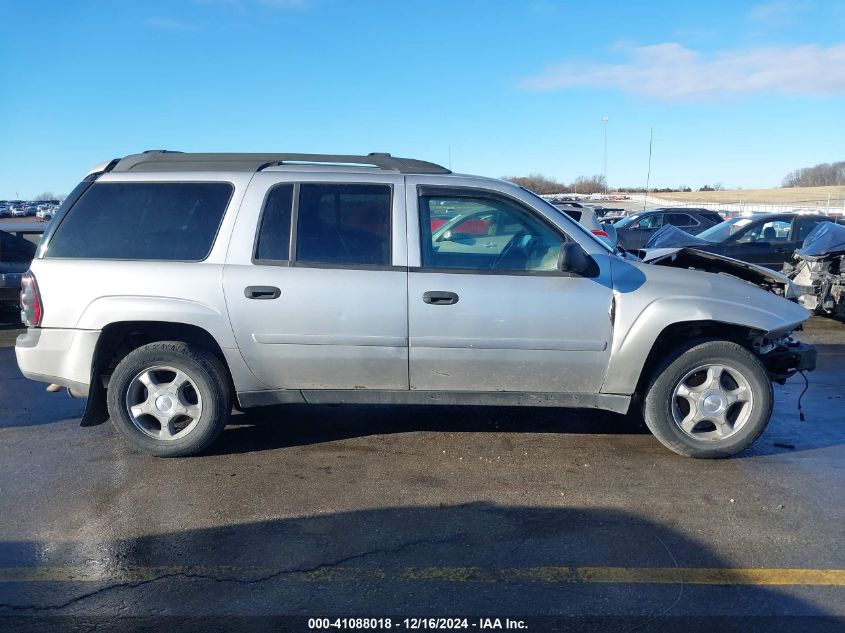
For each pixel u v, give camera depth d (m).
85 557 3.55
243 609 3.12
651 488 4.41
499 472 4.66
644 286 4.69
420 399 4.84
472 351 4.67
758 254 12.22
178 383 4.77
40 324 4.68
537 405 4.86
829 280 9.98
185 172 4.81
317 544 3.69
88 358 4.63
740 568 3.46
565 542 3.72
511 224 4.76
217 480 4.51
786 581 3.35
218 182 4.76
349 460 4.86
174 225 4.72
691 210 19.70
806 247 10.48
